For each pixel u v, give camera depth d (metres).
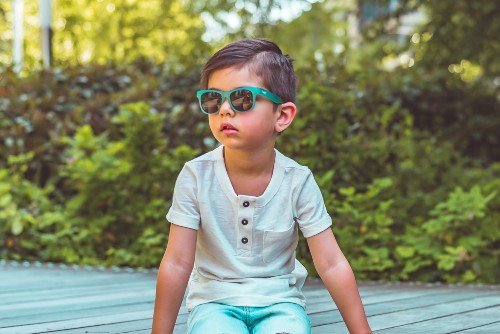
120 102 6.95
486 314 3.41
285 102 2.12
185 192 2.16
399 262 4.96
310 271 4.86
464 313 3.43
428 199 5.86
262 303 2.13
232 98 2.05
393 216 5.50
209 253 2.19
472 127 8.18
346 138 6.14
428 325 3.12
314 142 5.59
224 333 1.97
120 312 3.38
